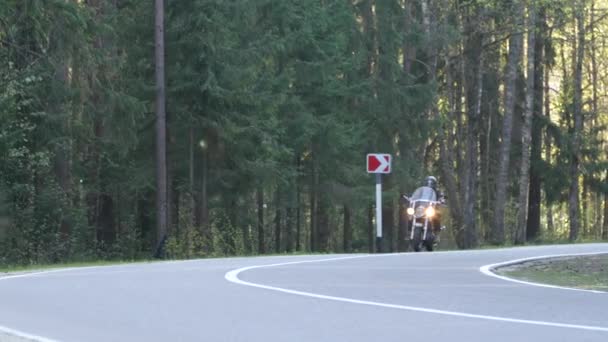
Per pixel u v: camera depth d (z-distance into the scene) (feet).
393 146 528.63
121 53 406.82
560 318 126.62
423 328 117.60
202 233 412.57
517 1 510.58
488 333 113.19
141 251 442.91
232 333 115.65
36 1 333.01
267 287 164.86
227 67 401.90
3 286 172.65
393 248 559.38
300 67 481.05
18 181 375.04
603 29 652.48
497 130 622.13
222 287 164.76
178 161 431.43
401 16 514.68
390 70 514.68
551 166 613.11
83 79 369.30
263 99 421.18
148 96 410.11
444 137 587.27
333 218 620.90
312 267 211.61
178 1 399.44
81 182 432.25
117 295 154.51
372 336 111.86
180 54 402.93
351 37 506.48
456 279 182.91
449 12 540.52
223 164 435.94
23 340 109.91
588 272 213.46
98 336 115.65
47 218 384.27
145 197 454.81
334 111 508.94
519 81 603.67
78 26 347.56
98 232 450.30
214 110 412.16
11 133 350.64
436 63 577.02
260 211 528.63
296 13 467.52
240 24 423.23
